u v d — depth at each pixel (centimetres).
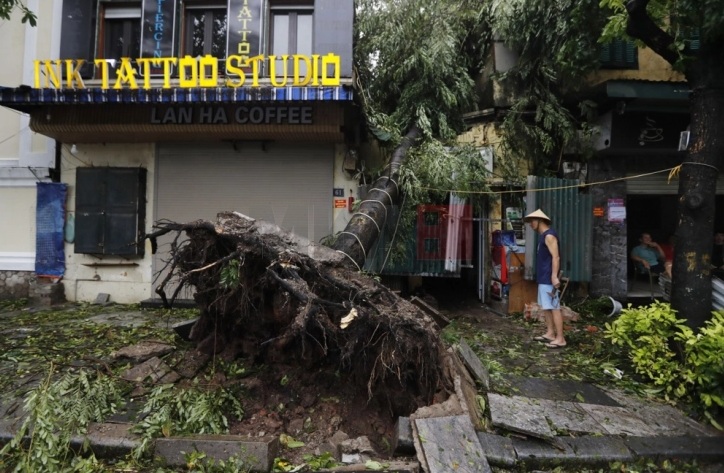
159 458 313
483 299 794
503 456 314
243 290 383
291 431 353
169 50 769
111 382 388
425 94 783
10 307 773
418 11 755
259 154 794
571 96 761
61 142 807
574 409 391
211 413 352
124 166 809
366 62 819
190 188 804
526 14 702
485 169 721
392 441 330
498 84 777
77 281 819
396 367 344
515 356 530
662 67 765
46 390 338
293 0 766
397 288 799
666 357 432
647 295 809
